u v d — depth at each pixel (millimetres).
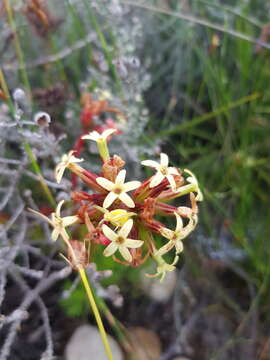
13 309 127
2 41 157
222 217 148
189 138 156
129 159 144
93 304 92
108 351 94
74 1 153
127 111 137
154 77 168
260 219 151
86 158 143
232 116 160
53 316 127
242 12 169
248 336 131
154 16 176
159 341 128
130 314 131
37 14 138
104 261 122
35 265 133
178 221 90
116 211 86
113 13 144
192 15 173
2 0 143
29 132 116
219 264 142
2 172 116
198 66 175
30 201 119
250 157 152
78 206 117
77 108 146
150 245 92
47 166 135
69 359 119
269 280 137
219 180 154
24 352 120
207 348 129
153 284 132
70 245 89
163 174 91
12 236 129
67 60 165
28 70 158
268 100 165
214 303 137
